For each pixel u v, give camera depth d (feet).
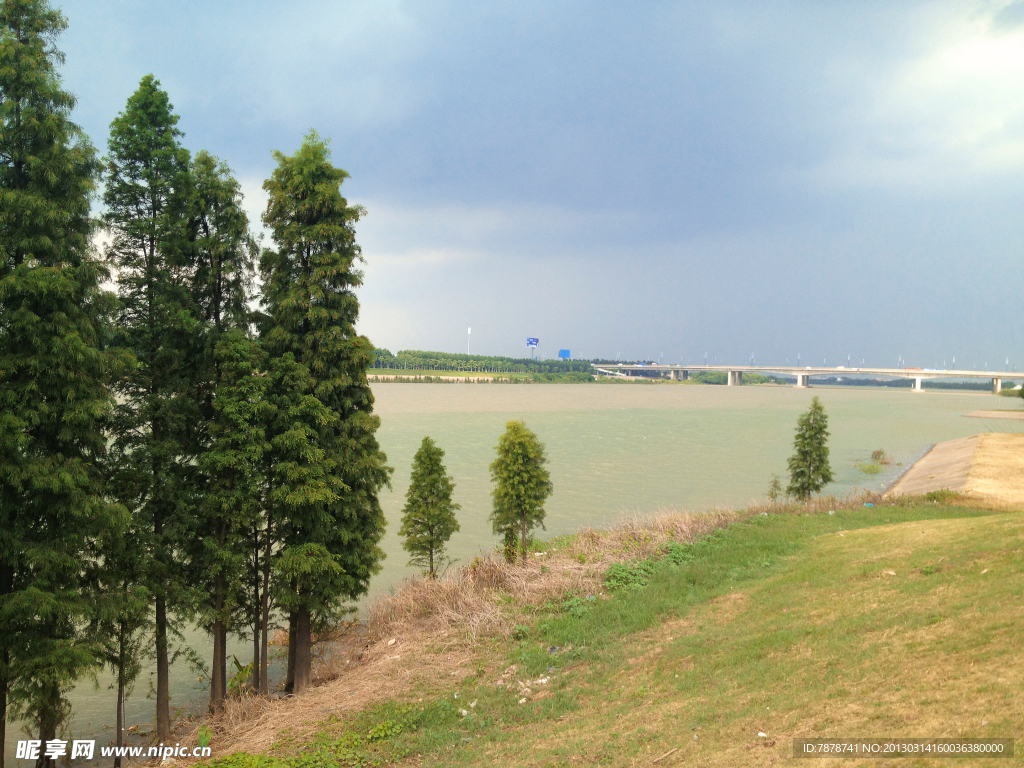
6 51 42.16
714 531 77.56
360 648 66.90
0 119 42.39
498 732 36.68
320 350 61.93
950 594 37.52
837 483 188.85
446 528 97.35
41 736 47.78
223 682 60.49
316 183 63.00
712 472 215.72
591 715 35.96
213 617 55.77
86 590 48.44
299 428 57.98
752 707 30.09
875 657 31.37
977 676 25.85
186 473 57.52
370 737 38.81
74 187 44.70
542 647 49.70
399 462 226.17
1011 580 36.58
